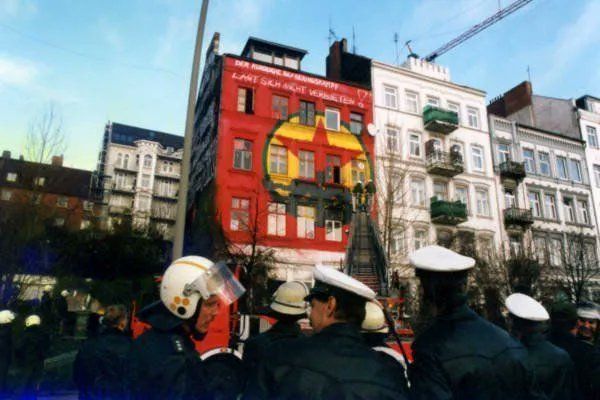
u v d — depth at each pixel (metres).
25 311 15.75
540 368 2.78
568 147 37.69
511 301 3.22
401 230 27.91
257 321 7.32
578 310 4.23
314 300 2.22
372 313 3.70
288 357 1.95
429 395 1.99
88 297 22.22
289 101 28.30
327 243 26.47
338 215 27.58
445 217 29.06
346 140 28.98
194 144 35.59
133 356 2.25
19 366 7.75
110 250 23.12
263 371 2.01
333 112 29.52
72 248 21.98
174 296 2.38
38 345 8.07
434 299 2.36
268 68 28.12
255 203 25.45
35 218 19.89
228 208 25.00
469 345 2.12
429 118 31.41
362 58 32.84
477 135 33.84
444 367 2.06
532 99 40.03
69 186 53.47
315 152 28.05
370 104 30.55
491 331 2.26
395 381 1.90
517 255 26.39
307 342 1.99
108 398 3.32
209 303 2.47
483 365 2.05
